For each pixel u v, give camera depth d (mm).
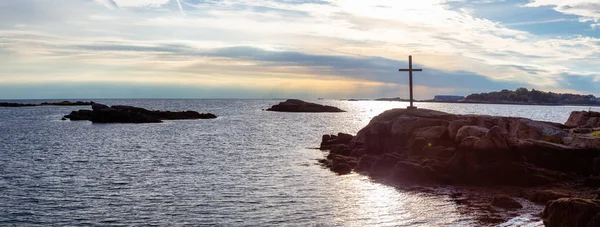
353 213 26219
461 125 37750
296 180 36125
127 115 115562
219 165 44625
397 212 26203
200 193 31625
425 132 39250
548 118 139625
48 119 130375
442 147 36938
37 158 49781
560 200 18781
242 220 25047
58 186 34156
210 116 143375
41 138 73375
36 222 24859
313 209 27172
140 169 42281
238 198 30047
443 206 27203
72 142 67312
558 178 32125
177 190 32625
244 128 98812
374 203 28297
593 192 28672
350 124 117812
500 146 32719
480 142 32938
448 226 23312
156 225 24281
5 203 28766
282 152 55625
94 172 40531
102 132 85688
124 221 25000
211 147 61500
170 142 68062
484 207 26703
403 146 42375
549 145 33688
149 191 32344
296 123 119438
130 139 72312
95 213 26562
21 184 34844
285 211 26797
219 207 27766
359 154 46344
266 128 99375
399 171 35094
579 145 34500
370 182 34594
